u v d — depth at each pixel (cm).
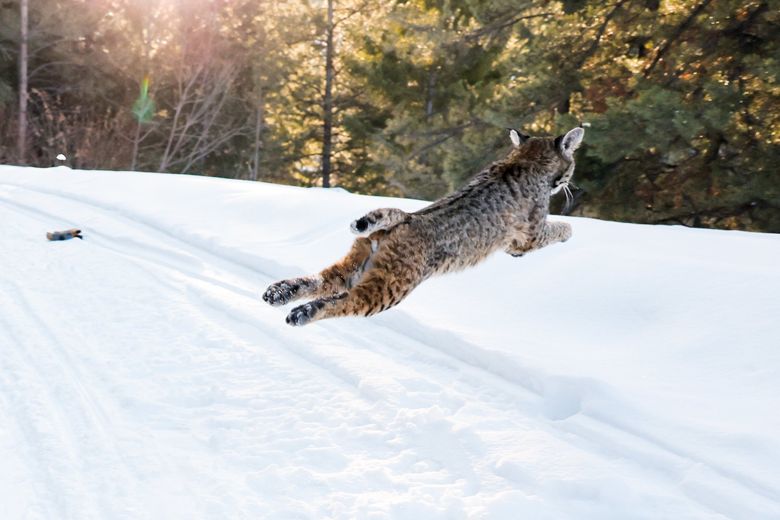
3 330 787
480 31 2492
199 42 3381
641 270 767
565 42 2139
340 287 570
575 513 469
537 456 524
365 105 3638
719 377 590
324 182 3662
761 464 486
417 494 493
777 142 1802
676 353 632
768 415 532
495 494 491
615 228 972
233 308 830
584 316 723
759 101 1836
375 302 552
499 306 770
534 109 2189
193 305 859
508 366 648
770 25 1862
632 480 499
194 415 612
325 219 1091
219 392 646
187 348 742
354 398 632
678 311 691
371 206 1122
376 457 543
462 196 607
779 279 695
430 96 3016
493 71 2866
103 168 3083
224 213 1209
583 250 849
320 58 3644
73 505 487
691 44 1950
